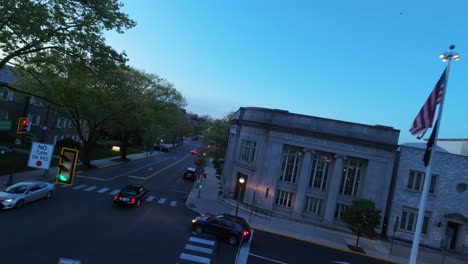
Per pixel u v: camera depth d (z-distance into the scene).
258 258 22.55
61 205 27.53
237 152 42.84
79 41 26.20
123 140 64.69
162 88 63.41
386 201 34.84
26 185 26.36
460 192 34.44
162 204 34.25
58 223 22.84
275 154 37.06
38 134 59.97
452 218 34.03
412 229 34.84
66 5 25.33
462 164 34.62
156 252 20.39
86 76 29.98
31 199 26.33
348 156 35.75
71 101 37.59
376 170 34.97
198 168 68.62
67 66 27.95
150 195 37.66
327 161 36.59
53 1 24.95
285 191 37.16
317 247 28.02
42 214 24.30
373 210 29.81
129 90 46.94
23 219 22.52
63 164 10.77
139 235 23.03
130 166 58.66
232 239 24.50
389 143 34.69
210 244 23.66
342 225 35.62
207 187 48.78
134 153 83.19
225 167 55.50
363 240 33.31
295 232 31.11
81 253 18.41
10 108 53.88
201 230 25.67
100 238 21.23
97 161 56.91
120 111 46.72
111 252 19.23
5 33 23.89
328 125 36.28
